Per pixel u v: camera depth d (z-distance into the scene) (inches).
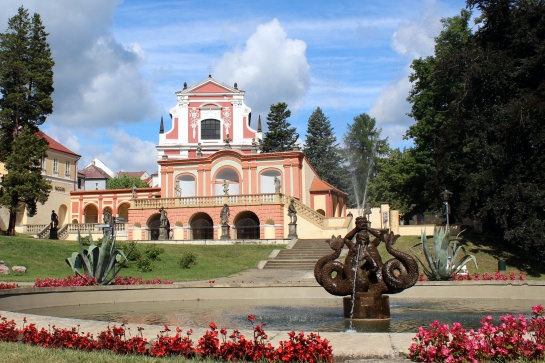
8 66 2066.9
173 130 2974.9
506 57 1385.3
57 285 773.3
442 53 1819.6
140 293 790.5
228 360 307.4
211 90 2997.0
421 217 2999.5
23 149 2006.6
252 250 1674.5
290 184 2306.8
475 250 1477.6
